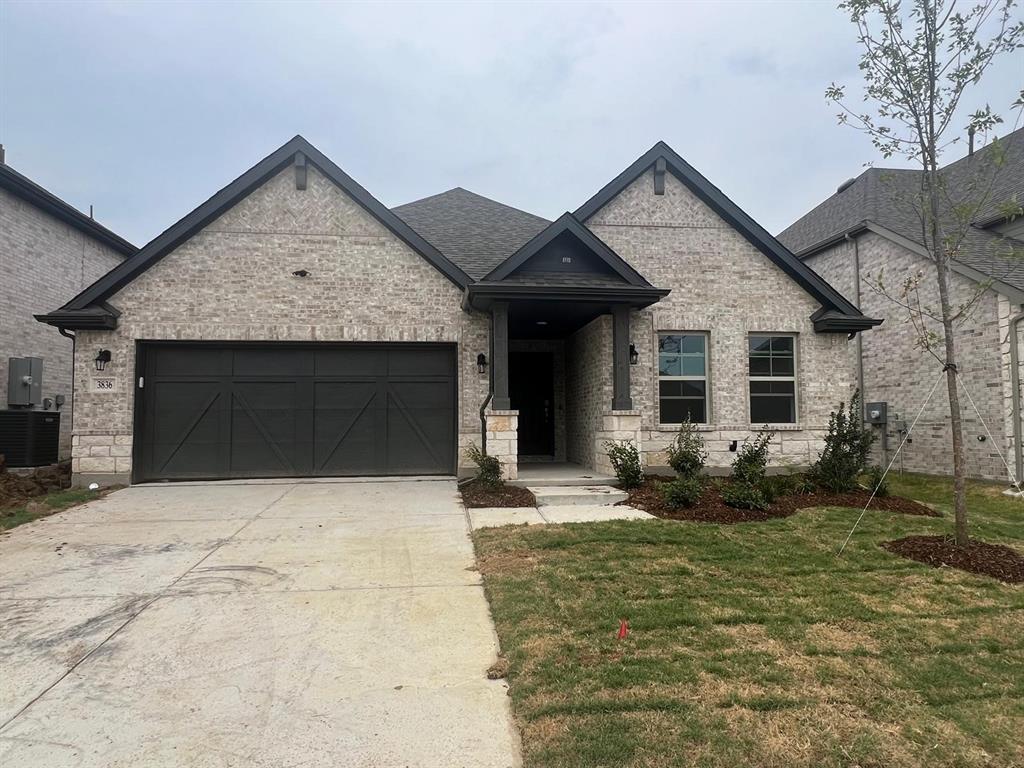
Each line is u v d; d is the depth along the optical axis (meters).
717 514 7.56
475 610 4.65
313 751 2.88
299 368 10.69
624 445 9.98
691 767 2.69
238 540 6.62
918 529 7.04
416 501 8.73
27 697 3.38
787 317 11.58
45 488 9.95
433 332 10.73
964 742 2.91
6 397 12.34
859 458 9.43
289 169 10.66
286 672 3.67
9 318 12.51
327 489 9.69
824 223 17.23
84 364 9.99
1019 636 4.14
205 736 3.01
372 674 3.64
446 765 2.78
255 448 10.55
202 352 10.49
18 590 5.07
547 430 13.57
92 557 6.00
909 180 16.33
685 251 11.48
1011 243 12.62
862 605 4.68
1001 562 5.66
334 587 5.14
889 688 3.41
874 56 5.87
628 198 11.49
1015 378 11.02
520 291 9.61
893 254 13.92
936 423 12.80
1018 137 14.48
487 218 13.79
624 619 4.36
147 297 10.19
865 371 14.79
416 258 10.77
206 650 3.96
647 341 11.22
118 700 3.35
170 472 10.34
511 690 3.42
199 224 10.26
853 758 2.77
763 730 2.98
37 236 13.38
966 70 5.70
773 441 11.33
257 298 10.41
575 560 5.75
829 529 6.99
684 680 3.47
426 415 10.91
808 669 3.62
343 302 10.59
